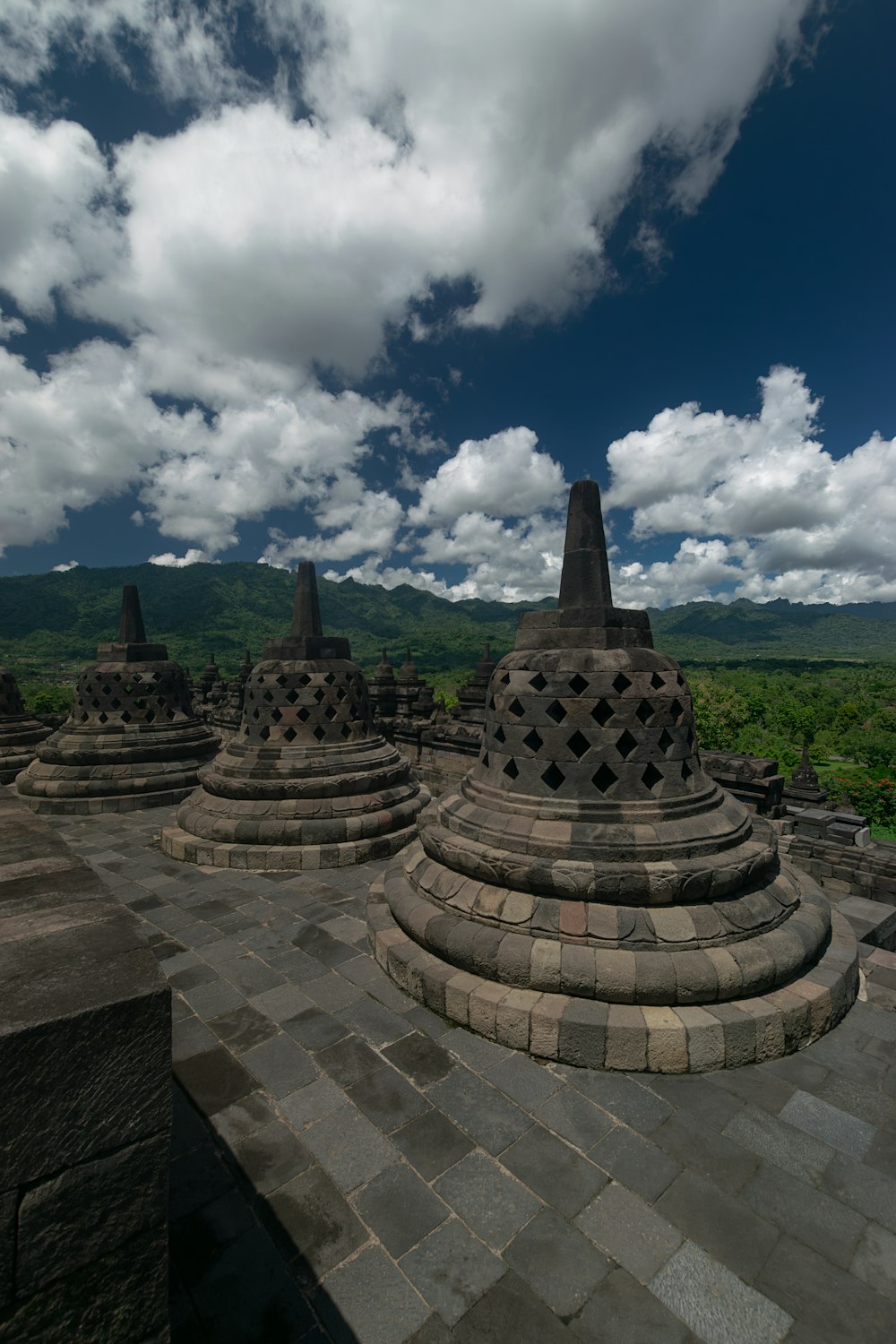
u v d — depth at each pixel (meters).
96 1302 2.27
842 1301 3.56
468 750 16.78
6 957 2.49
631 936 5.96
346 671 12.52
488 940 6.28
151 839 12.90
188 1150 4.62
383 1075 5.45
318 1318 3.46
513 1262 3.79
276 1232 3.97
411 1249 3.87
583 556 7.27
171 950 7.80
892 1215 4.10
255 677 12.26
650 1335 3.39
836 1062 5.60
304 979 7.06
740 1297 3.58
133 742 15.85
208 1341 3.34
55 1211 2.16
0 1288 2.07
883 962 7.39
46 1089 2.11
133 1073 2.27
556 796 6.86
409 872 7.83
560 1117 4.96
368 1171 4.45
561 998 5.86
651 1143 4.70
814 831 11.35
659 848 6.28
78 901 3.04
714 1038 5.42
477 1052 5.76
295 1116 4.98
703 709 61.03
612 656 6.92
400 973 6.82
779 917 6.39
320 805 11.19
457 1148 4.66
